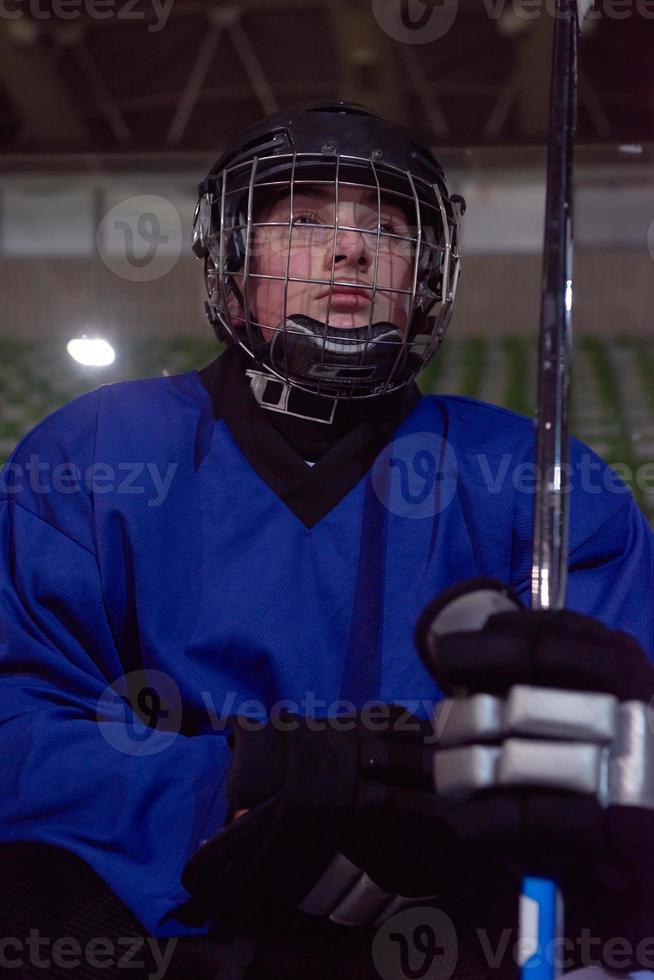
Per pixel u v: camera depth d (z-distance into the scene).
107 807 0.71
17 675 0.79
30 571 0.82
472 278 5.80
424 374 5.41
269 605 0.80
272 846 0.58
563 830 0.47
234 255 0.88
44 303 5.73
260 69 6.26
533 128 6.43
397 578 0.83
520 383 5.29
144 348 5.59
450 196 0.92
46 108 6.39
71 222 5.60
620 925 0.65
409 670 0.80
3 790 0.72
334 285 0.81
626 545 0.89
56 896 0.69
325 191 0.85
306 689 0.79
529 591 0.87
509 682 0.49
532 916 0.50
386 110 6.45
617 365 5.43
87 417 0.90
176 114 6.61
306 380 0.83
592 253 5.73
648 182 4.62
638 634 0.85
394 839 0.60
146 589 0.82
